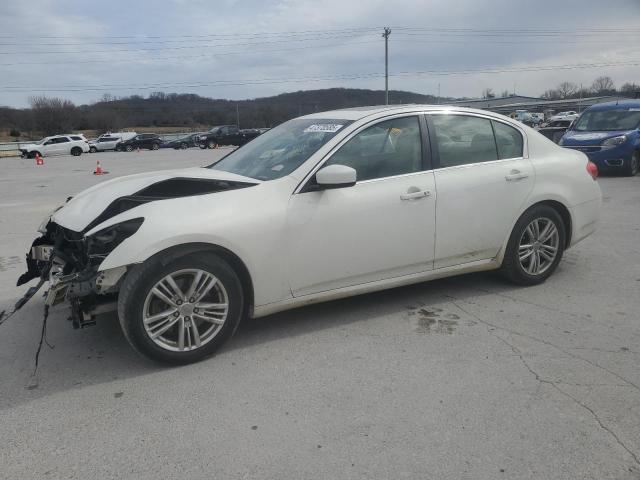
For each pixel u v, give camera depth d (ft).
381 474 8.36
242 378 11.37
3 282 18.60
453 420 9.69
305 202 12.73
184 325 11.80
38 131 269.44
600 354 12.07
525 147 16.10
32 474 8.54
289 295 12.90
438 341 12.89
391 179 13.84
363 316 14.43
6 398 10.80
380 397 10.50
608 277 17.34
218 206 12.02
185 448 9.09
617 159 42.93
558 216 16.40
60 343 13.30
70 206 13.73
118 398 10.70
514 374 11.25
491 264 15.74
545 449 8.86
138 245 11.02
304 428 9.56
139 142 163.53
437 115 14.92
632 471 8.33
